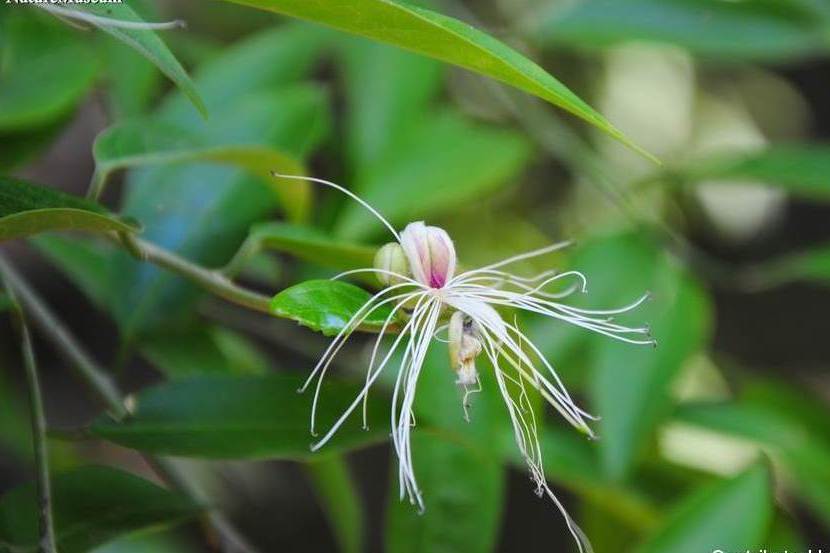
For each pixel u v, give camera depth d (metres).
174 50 0.55
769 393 0.54
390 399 0.42
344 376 0.51
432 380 0.45
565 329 0.50
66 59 0.48
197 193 0.47
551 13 0.54
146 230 0.47
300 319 0.38
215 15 0.69
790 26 0.53
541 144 0.55
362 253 0.42
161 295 0.47
